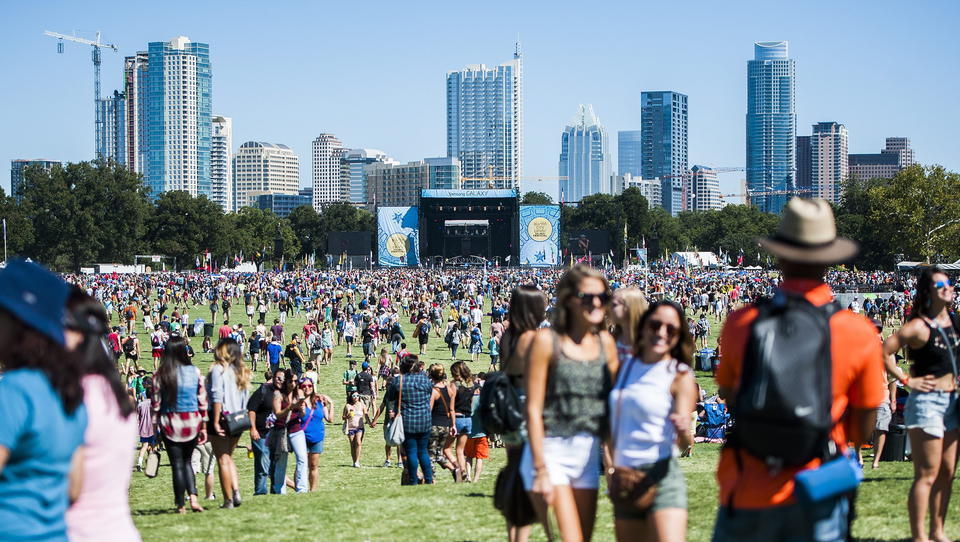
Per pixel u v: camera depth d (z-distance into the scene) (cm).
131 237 16325
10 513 457
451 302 8044
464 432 1599
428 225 14638
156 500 1650
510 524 805
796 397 499
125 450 523
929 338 808
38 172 15875
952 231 11769
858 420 549
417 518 1119
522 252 13762
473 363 4425
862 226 15175
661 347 630
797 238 550
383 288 8462
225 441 1266
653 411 627
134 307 5419
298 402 1528
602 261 14275
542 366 657
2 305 457
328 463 2147
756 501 525
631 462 632
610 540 962
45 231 15562
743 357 523
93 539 503
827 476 506
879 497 1103
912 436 820
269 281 10025
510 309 779
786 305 521
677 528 621
